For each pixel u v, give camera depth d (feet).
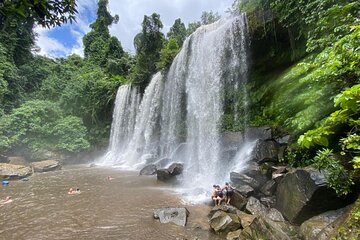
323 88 20.61
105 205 29.84
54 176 51.78
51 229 22.77
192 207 28.09
